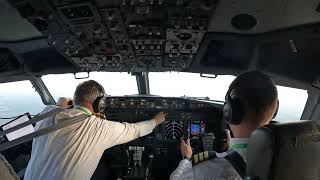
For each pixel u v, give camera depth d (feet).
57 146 8.00
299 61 12.38
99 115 9.15
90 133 8.18
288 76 13.14
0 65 14.89
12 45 13.89
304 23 10.41
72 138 8.02
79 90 8.73
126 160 15.19
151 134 15.26
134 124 9.62
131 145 15.28
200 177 4.16
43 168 8.00
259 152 3.48
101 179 14.44
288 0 9.09
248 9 9.97
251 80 3.96
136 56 14.26
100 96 8.86
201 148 14.61
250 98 3.89
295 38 11.27
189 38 11.73
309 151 3.43
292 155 3.34
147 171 14.56
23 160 13.60
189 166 4.50
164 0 8.87
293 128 3.40
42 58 15.69
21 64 15.34
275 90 3.98
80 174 7.97
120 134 8.89
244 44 13.05
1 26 12.01
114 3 9.20
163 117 11.05
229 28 11.82
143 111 15.28
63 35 11.75
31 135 2.89
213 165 4.18
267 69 13.64
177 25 10.52
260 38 12.21
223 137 14.21
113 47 13.05
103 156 15.26
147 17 10.11
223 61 14.61
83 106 8.65
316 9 9.32
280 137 3.31
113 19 10.21
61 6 9.32
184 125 15.12
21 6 9.40
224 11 10.27
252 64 14.02
